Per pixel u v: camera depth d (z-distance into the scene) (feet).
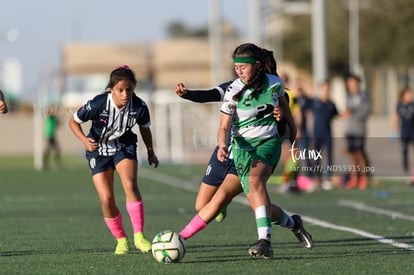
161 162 233.55
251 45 59.00
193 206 114.93
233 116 60.54
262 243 59.67
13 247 73.31
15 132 355.97
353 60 390.01
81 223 93.20
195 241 75.97
